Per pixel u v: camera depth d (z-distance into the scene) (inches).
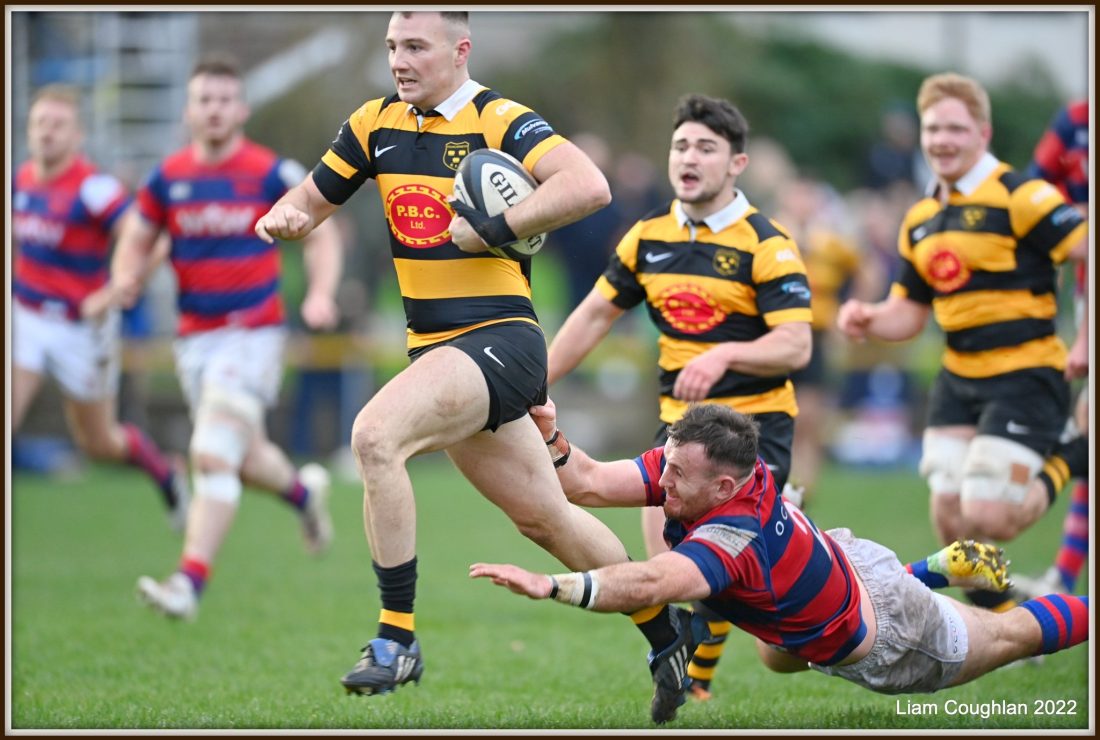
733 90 3415.4
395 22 753.6
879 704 917.2
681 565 703.7
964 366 1067.9
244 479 1414.9
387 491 721.6
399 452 722.2
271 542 1675.7
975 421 1079.0
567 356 982.4
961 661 792.3
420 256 764.6
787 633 756.0
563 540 790.5
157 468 1551.4
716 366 893.8
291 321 2466.8
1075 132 1253.1
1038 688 959.6
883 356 2420.0
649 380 2544.3
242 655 1066.7
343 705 903.7
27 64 2647.6
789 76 3676.2
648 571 692.7
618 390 2672.2
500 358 744.3
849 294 2038.6
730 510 732.7
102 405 1498.5
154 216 1304.1
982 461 1037.2
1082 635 825.5
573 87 3287.4
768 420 936.9
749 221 945.5
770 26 3791.8
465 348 741.9
